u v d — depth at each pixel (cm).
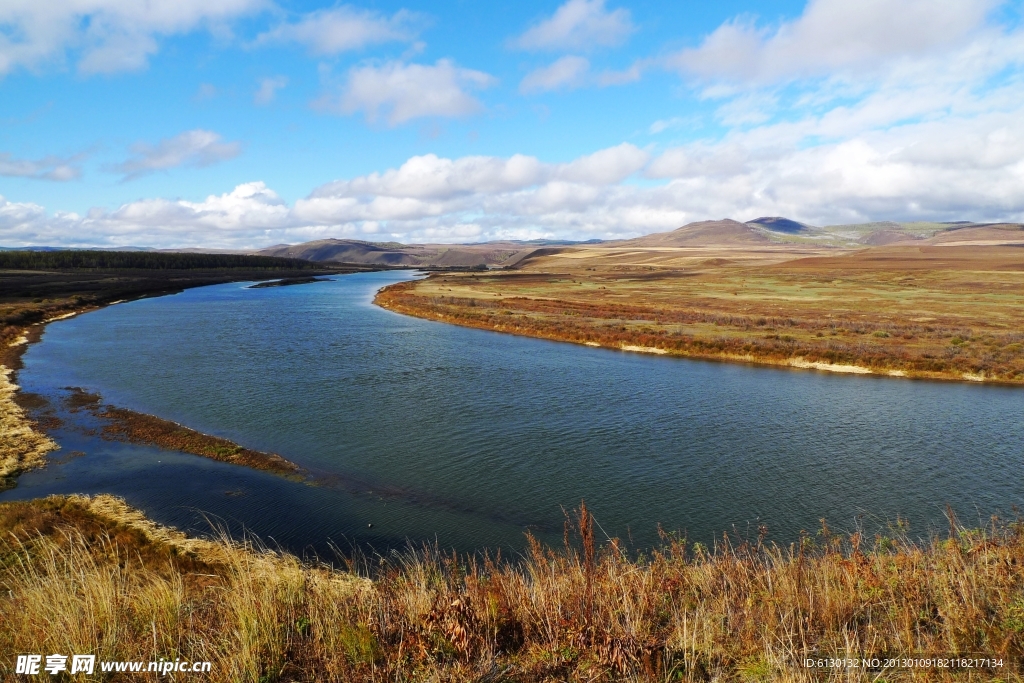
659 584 829
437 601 729
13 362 4384
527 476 2303
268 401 3369
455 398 3484
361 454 2533
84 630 648
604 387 3822
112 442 2647
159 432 2781
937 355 4519
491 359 4822
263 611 702
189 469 2341
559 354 5128
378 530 1845
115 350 4922
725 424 3000
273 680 605
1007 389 3853
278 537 1773
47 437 2688
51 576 809
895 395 3662
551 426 2942
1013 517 1930
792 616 684
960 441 2736
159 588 833
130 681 600
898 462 2466
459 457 2505
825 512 1998
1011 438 2783
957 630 613
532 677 601
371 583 973
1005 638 588
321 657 640
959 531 1053
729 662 625
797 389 3816
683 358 5019
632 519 1952
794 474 2330
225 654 647
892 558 942
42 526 1691
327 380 3925
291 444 2655
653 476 2308
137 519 1838
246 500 2050
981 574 741
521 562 1608
